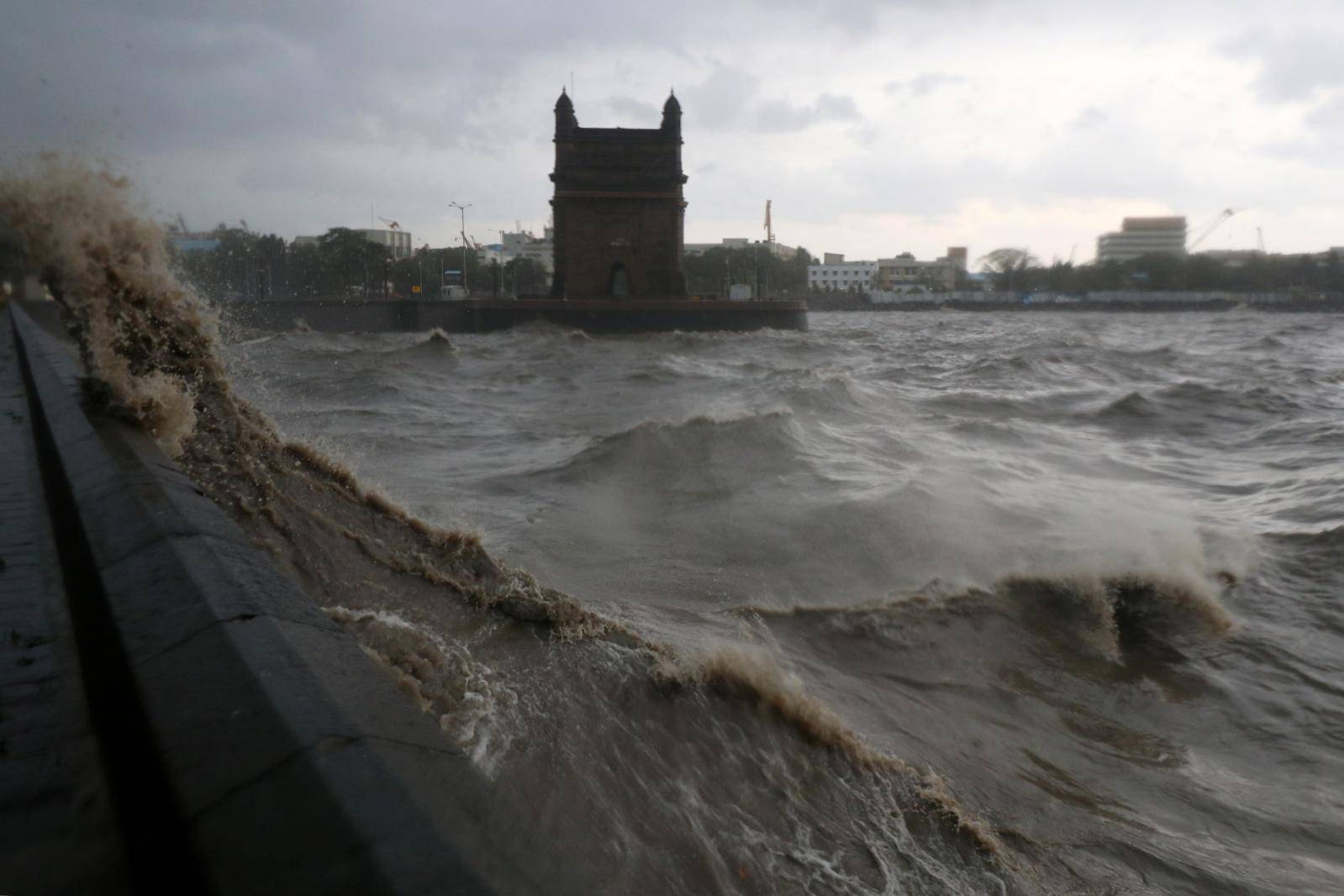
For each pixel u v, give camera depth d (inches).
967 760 202.5
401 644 170.2
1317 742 229.0
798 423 582.6
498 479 466.6
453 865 54.0
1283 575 343.9
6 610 122.0
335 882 51.1
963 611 294.2
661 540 353.7
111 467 163.5
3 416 297.3
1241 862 173.9
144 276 268.2
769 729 178.9
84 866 67.4
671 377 1163.9
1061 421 800.3
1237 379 1235.2
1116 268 7224.4
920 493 412.2
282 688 77.2
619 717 165.6
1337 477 494.9
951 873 152.4
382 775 64.1
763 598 291.4
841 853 148.9
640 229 2849.4
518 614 198.4
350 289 4446.4
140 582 106.8
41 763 82.7
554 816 129.8
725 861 136.0
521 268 5142.7
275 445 244.5
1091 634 292.0
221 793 62.1
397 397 901.8
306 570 191.3
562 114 2817.4
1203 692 257.9
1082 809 188.4
